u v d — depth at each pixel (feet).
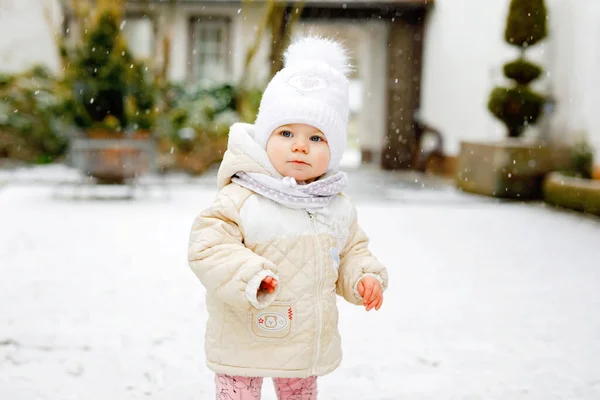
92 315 12.44
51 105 41.73
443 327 12.23
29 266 16.55
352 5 46.47
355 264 6.44
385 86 51.03
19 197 30.32
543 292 15.23
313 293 6.10
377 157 52.90
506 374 9.93
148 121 31.17
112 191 32.63
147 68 34.06
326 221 6.27
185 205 28.99
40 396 8.68
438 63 46.80
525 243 21.63
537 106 33.55
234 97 43.29
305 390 6.66
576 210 29.01
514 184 33.12
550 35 34.06
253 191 6.13
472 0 40.65
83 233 21.47
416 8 48.49
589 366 10.38
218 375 6.36
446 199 32.96
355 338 11.41
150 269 16.43
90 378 9.34
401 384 9.39
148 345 10.78
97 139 29.78
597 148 29.76
